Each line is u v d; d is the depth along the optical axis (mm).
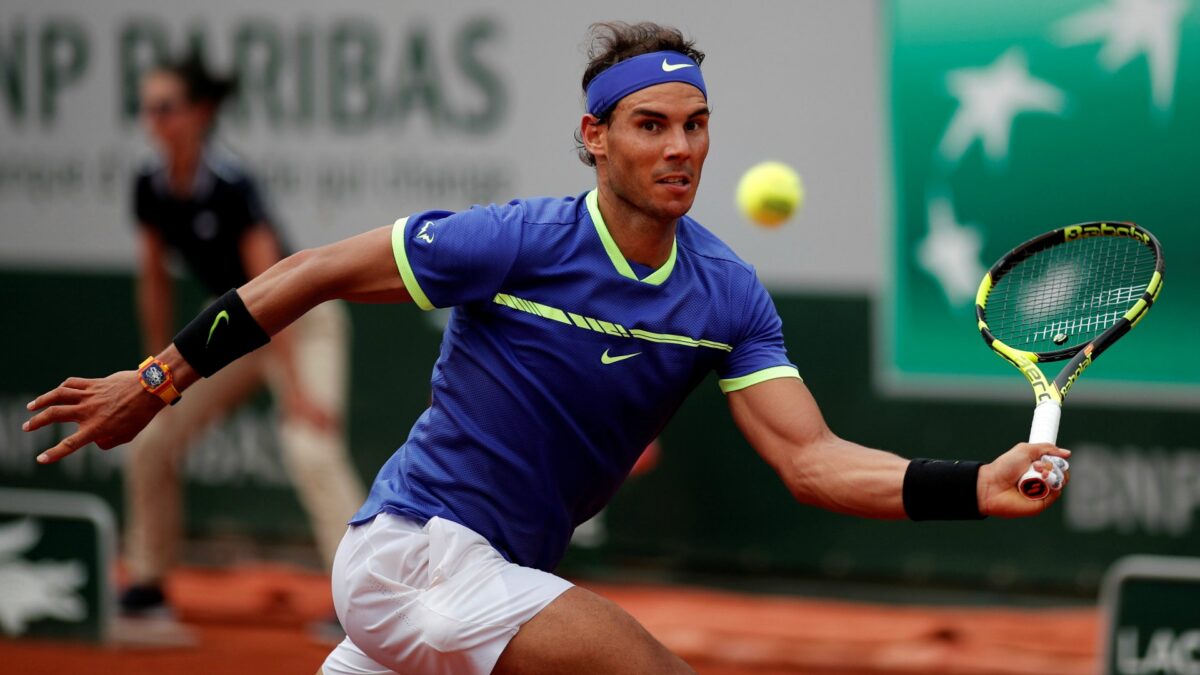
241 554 31953
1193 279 26938
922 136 28047
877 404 28578
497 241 11664
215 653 25750
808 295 28750
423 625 11859
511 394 11961
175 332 31859
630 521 30094
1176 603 21734
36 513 26109
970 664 25156
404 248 11672
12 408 32812
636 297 11820
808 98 28516
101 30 31906
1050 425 11445
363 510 12539
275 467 31562
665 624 27406
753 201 14305
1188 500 27328
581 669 11469
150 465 26859
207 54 31281
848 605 28875
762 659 25672
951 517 11172
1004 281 16734
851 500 11547
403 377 30875
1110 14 26953
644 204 11469
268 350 26875
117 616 26641
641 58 11461
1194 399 27188
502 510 12164
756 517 29500
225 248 26922
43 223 32531
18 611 26172
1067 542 28047
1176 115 26766
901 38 28031
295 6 30797
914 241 28234
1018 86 27484
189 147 26484
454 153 30141
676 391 12242
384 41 30406
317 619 28094
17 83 32406
